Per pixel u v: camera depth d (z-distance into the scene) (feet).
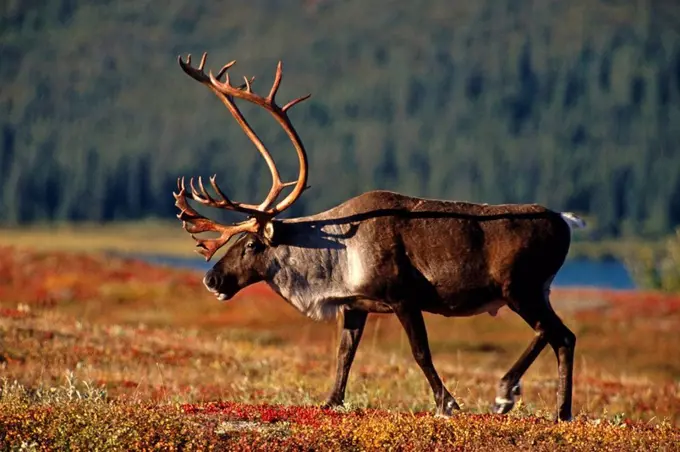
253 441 132.77
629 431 142.61
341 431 135.13
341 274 159.02
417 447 131.75
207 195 163.43
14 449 127.54
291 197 162.71
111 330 241.96
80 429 132.57
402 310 155.12
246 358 230.68
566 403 152.15
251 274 162.91
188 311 377.91
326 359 247.29
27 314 245.65
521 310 153.58
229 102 166.40
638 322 398.01
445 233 154.30
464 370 246.47
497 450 131.34
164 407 148.97
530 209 155.43
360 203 159.53
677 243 558.15
